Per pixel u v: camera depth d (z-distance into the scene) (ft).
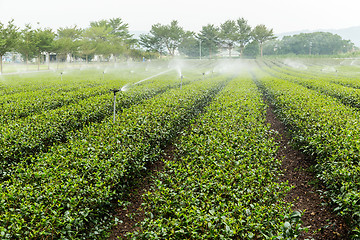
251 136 28.55
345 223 20.72
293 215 17.58
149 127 31.27
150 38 365.61
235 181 20.03
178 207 17.58
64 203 17.83
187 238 15.40
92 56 329.11
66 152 24.40
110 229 21.04
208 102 62.23
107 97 48.62
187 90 58.54
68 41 203.10
